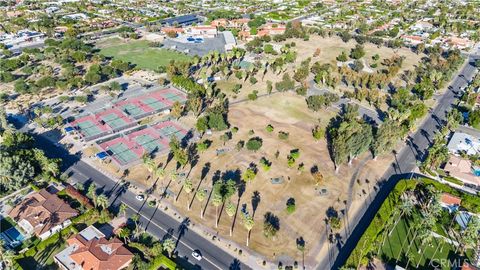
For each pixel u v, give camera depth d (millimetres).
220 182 151375
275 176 167375
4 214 144500
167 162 176750
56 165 161375
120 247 126125
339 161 166625
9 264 121625
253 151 184625
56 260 123812
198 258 126438
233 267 123938
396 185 158625
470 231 130250
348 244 133250
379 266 124250
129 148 188500
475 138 199750
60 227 137375
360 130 171375
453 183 166375
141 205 149875
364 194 158000
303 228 140000
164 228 138875
